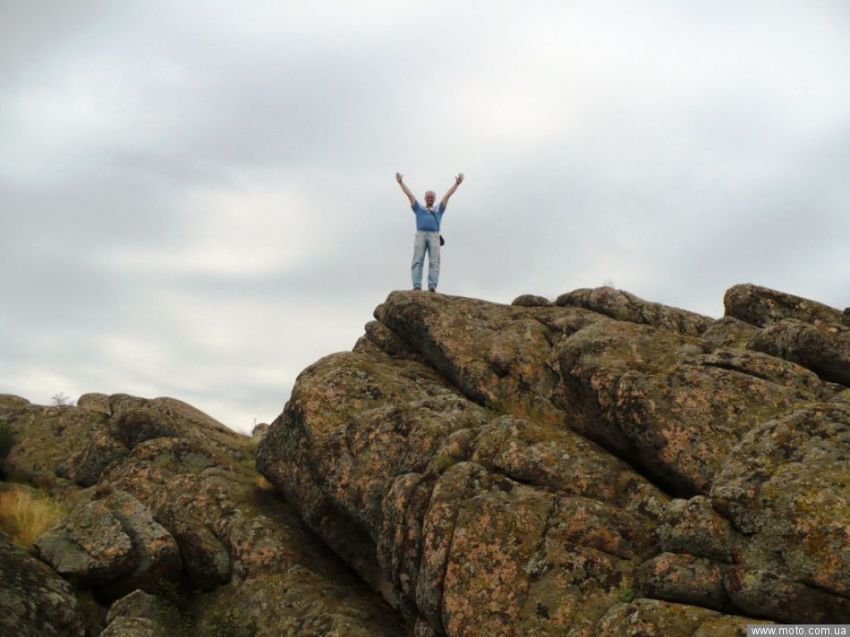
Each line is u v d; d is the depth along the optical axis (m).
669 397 17.20
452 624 15.35
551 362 23.81
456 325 25.52
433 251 29.69
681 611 13.10
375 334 27.73
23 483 31.03
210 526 22.62
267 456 23.53
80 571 19.91
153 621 19.17
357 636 17.75
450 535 16.44
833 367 18.48
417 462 19.38
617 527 15.69
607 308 26.48
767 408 16.73
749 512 13.51
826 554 12.43
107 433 30.44
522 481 17.34
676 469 16.42
